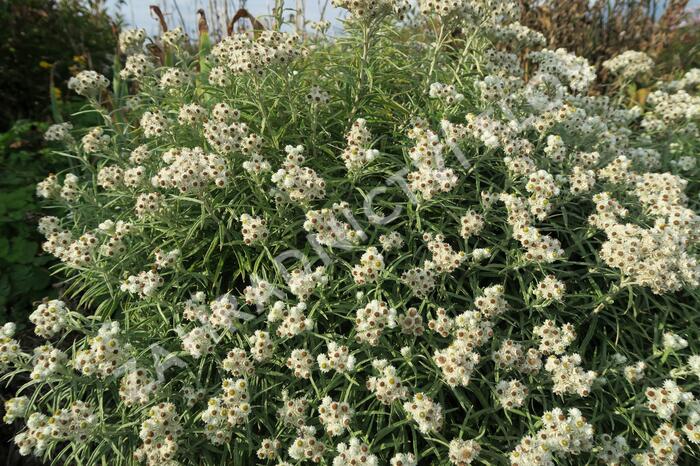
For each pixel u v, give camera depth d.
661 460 1.86
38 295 3.61
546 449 1.79
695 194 3.53
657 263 2.17
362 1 2.74
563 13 6.45
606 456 1.92
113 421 2.33
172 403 2.08
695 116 3.87
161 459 1.86
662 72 6.45
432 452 2.05
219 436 1.92
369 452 1.90
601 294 2.38
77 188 2.92
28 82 6.49
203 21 4.74
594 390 2.21
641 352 2.36
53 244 2.53
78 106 5.90
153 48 4.75
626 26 6.67
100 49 7.14
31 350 3.25
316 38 3.91
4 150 4.91
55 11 6.84
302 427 1.91
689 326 2.43
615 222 2.39
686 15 6.54
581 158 2.98
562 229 2.65
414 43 3.76
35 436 1.88
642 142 3.94
